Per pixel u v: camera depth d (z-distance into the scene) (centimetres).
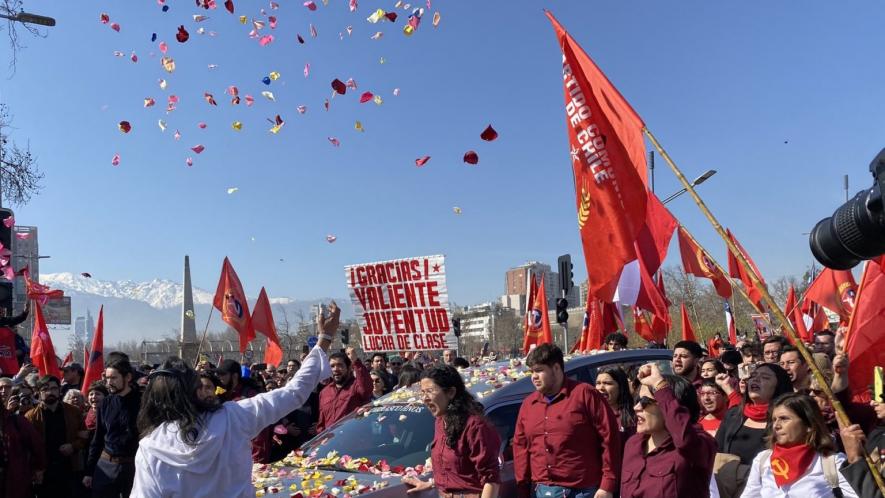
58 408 897
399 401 677
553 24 627
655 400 443
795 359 611
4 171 1831
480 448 489
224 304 1386
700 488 433
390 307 1003
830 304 1034
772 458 436
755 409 537
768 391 532
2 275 1223
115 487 728
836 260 296
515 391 645
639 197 582
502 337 8300
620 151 592
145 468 362
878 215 270
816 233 305
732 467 515
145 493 360
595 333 1243
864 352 509
